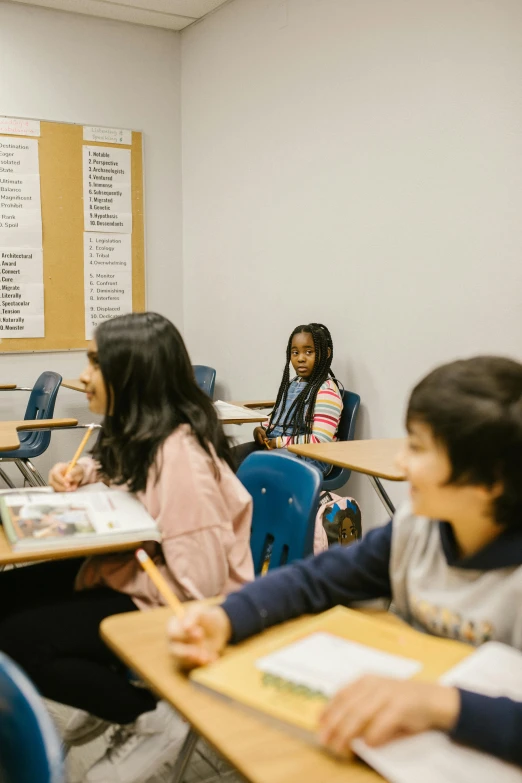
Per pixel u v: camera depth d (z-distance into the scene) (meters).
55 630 1.34
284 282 3.78
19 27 4.07
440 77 2.74
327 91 3.36
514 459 0.74
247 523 1.47
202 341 4.62
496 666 0.74
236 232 4.18
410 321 2.97
